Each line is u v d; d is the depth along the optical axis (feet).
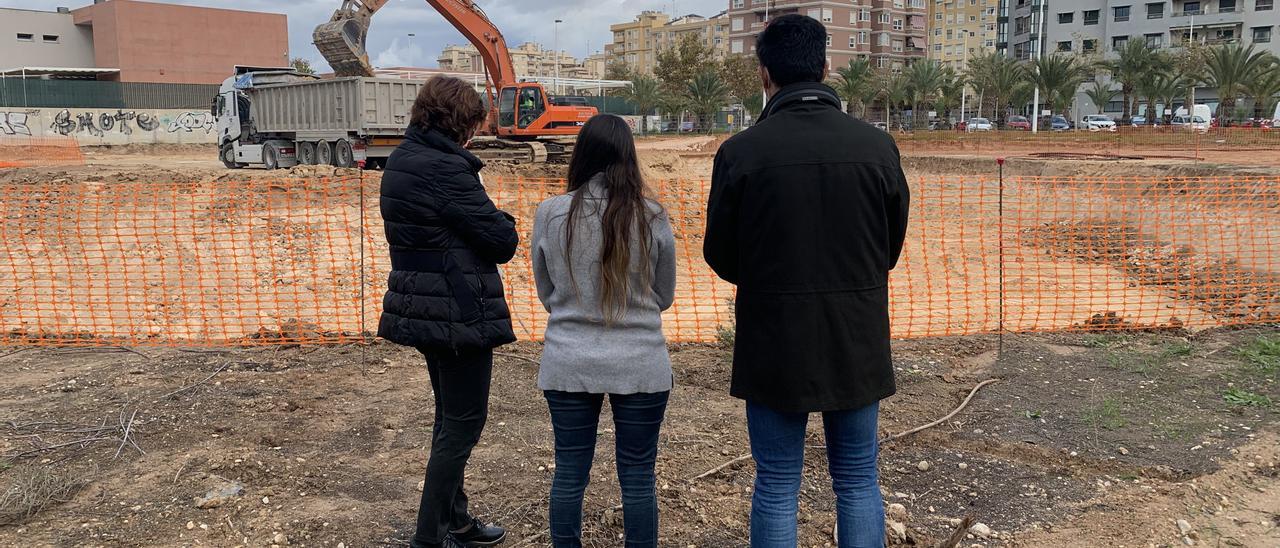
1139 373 18.67
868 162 8.51
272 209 43.42
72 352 21.12
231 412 16.53
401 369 19.36
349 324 24.86
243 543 11.53
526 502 12.77
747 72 210.18
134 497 12.85
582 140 9.31
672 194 46.65
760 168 8.42
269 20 172.96
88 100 117.19
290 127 66.54
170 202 44.86
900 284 33.58
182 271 29.63
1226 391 17.24
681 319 26.30
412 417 16.28
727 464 14.01
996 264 37.63
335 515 12.33
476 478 13.64
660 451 14.71
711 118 195.83
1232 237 36.09
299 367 19.61
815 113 8.64
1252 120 122.01
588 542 11.54
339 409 16.74
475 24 68.39
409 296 9.91
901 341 22.22
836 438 9.21
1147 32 219.00
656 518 9.88
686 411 16.79
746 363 8.84
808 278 8.45
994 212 51.85
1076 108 217.56
